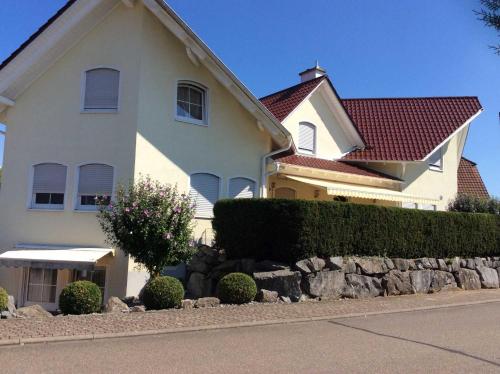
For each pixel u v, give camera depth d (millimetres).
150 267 15094
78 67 19219
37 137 19281
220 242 16875
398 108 30750
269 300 14195
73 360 8281
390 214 17422
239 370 7906
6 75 18938
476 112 28531
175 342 9688
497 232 21531
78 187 18750
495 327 11859
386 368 8164
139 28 18781
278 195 23281
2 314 11492
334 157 26922
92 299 12625
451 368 8227
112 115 18672
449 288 18875
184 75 19781
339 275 15703
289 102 25688
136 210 14742
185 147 19531
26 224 18969
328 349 9375
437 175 28672
